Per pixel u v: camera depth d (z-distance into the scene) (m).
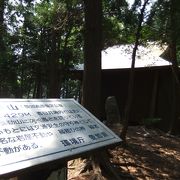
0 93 24.19
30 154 3.98
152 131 16.30
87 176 8.58
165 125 18.95
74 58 22.52
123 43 14.89
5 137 4.02
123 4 12.79
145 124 17.19
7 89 24.31
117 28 14.34
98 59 9.95
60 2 15.20
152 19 12.71
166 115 19.16
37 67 23.62
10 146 3.93
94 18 9.89
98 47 9.94
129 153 11.27
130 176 9.35
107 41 15.12
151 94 20.00
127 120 11.77
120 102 20.52
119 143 5.36
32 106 4.87
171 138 15.40
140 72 20.34
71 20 14.84
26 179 4.50
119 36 14.56
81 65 22.45
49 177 4.66
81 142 4.71
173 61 15.80
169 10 12.44
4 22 18.98
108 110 13.94
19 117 4.48
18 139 4.10
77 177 8.55
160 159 11.39
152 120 17.14
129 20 12.73
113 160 10.27
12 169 3.67
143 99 20.23
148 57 18.11
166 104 19.28
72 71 22.12
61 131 4.70
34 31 22.64
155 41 14.26
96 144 4.90
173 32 12.86
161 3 12.31
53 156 4.16
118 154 10.94
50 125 4.68
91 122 5.35
